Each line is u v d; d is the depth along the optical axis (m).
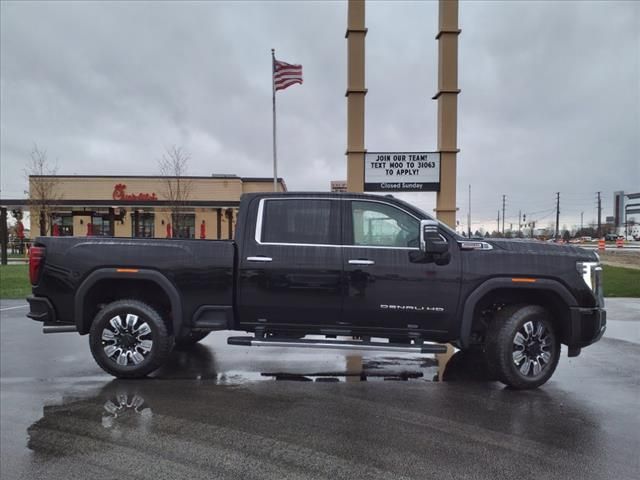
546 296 5.38
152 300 5.80
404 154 11.52
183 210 35.94
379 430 4.13
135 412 4.53
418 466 3.49
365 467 3.47
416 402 4.85
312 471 3.41
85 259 5.45
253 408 4.64
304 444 3.84
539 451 3.75
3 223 25.73
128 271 5.41
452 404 4.80
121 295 5.79
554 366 5.30
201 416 4.43
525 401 4.90
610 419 4.43
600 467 3.50
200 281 5.42
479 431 4.12
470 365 6.34
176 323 5.43
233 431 4.09
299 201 5.54
